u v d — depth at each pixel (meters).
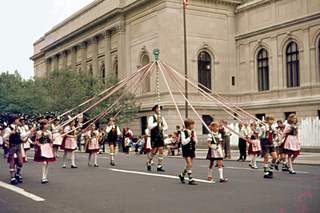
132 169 14.80
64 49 59.34
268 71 40.09
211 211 6.98
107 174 13.00
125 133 29.88
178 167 15.46
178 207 7.38
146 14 42.09
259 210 6.96
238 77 42.59
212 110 40.66
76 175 12.84
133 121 44.12
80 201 8.18
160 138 13.98
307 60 36.25
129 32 45.00
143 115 42.25
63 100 41.56
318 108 35.16
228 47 42.34
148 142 18.47
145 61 43.16
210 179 10.95
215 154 10.75
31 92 50.34
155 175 12.53
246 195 8.46
